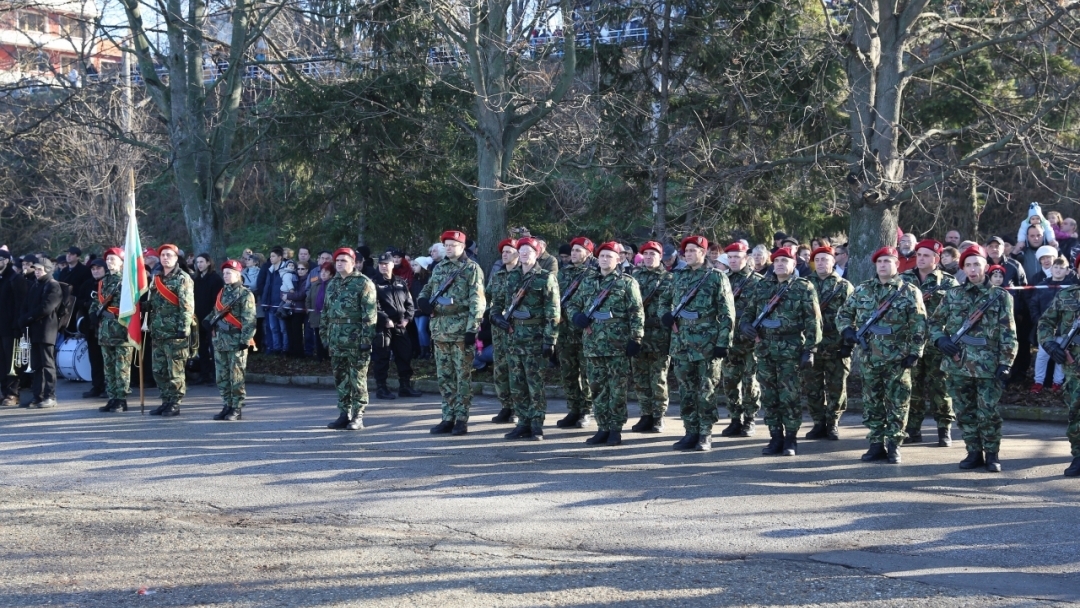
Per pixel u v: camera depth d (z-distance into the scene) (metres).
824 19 16.17
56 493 8.81
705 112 17.70
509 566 6.65
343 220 21.33
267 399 14.47
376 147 19.02
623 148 17.47
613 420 10.79
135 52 18.91
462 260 11.47
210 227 19.23
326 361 17.00
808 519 7.73
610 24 17.92
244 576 6.50
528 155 20.22
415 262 16.50
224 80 19.39
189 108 18.98
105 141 26.06
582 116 18.72
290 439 11.16
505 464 9.77
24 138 22.52
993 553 6.86
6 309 13.87
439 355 11.49
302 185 21.25
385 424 12.15
